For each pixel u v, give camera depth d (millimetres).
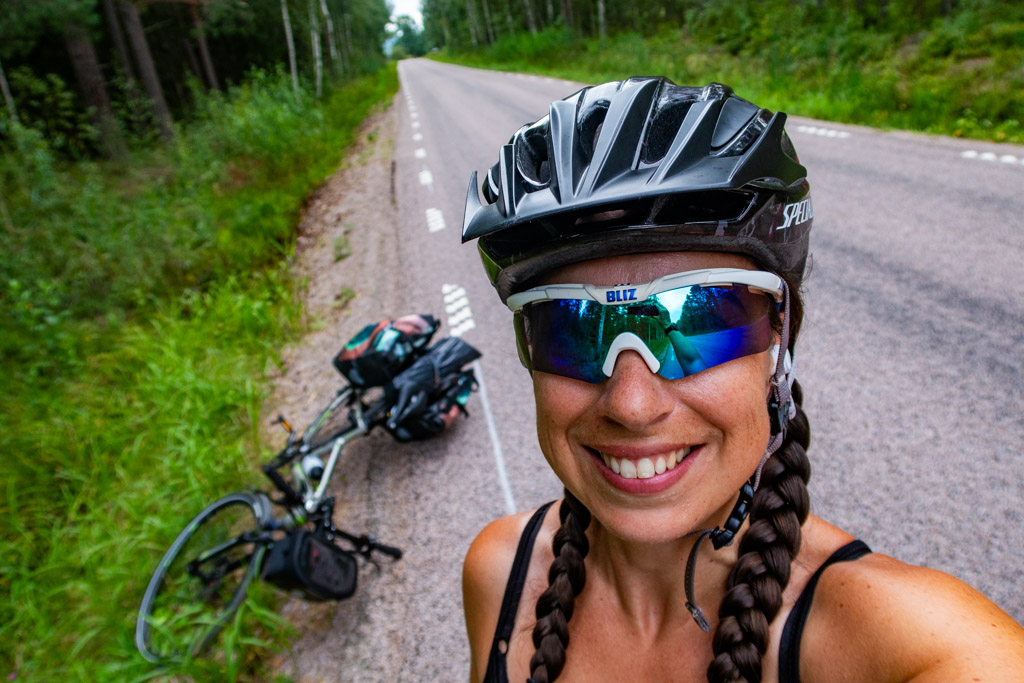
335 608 2975
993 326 3660
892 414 3170
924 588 594
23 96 10586
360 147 15648
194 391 4621
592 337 652
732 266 675
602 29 30016
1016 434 2850
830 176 7035
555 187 707
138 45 16188
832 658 621
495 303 5562
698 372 625
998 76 9633
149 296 6641
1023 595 2188
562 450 713
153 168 12039
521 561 963
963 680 515
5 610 3154
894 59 12844
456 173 10695
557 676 813
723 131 703
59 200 7668
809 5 17891
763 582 663
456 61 57094
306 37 30672
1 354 5438
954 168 6652
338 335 5629
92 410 4734
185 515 3564
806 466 744
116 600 3027
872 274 4582
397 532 3324
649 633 803
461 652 2561
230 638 2584
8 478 3912
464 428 4039
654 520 649
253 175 12148
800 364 3748
